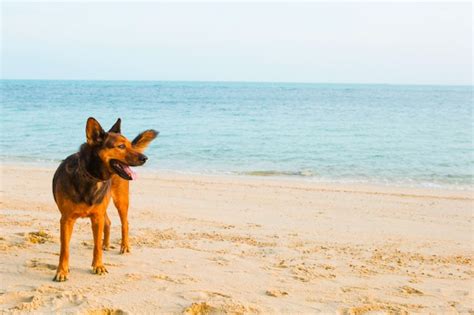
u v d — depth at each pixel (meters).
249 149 26.16
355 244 9.16
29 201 12.32
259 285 6.46
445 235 10.33
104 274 6.69
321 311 5.68
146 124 39.19
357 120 45.38
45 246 7.98
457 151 26.53
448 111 60.62
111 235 9.02
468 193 16.12
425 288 6.69
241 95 114.38
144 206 12.28
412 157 24.34
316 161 22.84
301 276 6.90
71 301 5.71
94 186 6.34
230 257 7.71
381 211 12.70
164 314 5.43
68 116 44.94
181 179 17.28
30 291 5.97
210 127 37.12
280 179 18.27
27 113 47.69
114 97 92.38
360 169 21.00
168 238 8.92
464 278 7.26
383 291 6.48
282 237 9.45
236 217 11.36
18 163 21.09
